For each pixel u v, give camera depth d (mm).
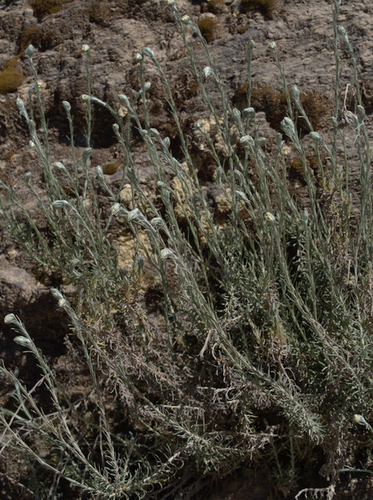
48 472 2727
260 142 1866
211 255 2746
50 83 3512
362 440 2275
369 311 2045
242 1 3398
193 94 3186
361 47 2934
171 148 3127
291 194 2738
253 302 2246
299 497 2260
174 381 2176
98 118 3303
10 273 2998
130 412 2336
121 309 2305
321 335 1890
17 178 3309
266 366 2355
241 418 2186
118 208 1518
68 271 2660
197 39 3400
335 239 2305
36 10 3875
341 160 2699
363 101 2799
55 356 2938
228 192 2814
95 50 3488
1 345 3010
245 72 3117
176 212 2889
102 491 2098
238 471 2426
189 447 2145
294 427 2213
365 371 2010
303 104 2873
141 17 3592
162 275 2211
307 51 3076
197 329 2367
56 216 2830
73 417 2775
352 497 2156
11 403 2926
